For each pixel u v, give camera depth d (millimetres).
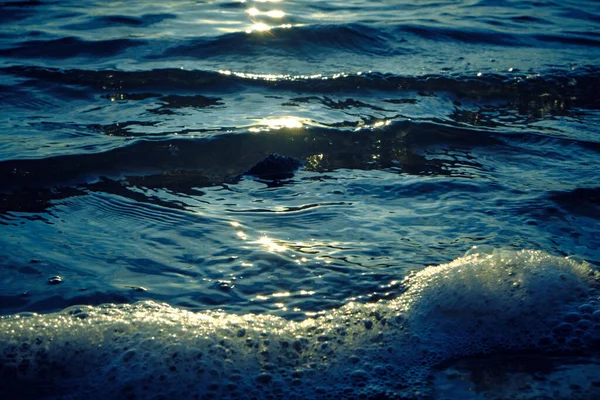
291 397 2025
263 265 2721
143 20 7062
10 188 3383
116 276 2615
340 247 2875
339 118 4531
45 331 2215
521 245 2879
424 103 4926
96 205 3258
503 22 7488
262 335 2262
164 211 3213
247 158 3924
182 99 4883
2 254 2725
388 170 3803
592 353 2250
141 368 2088
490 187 3525
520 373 2150
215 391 2027
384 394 2043
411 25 6895
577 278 2574
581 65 5871
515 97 5141
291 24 6941
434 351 2240
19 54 5820
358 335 2299
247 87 5160
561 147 4145
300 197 3416
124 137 4059
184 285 2570
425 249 2855
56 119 4398
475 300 2443
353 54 6129
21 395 1985
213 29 6727
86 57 5824
